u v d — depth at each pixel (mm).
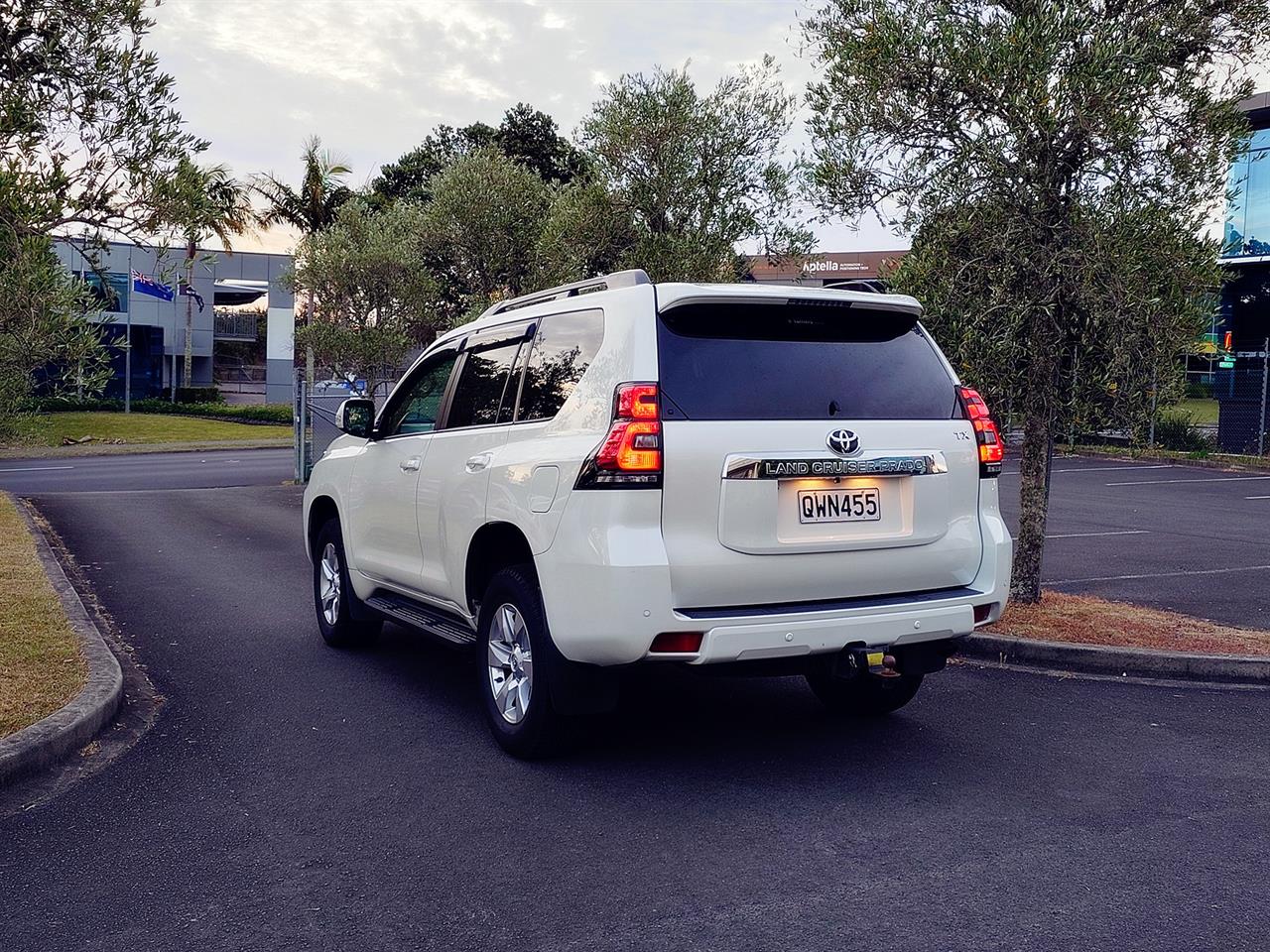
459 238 24844
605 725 5617
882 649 4660
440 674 6738
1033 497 8047
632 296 4602
